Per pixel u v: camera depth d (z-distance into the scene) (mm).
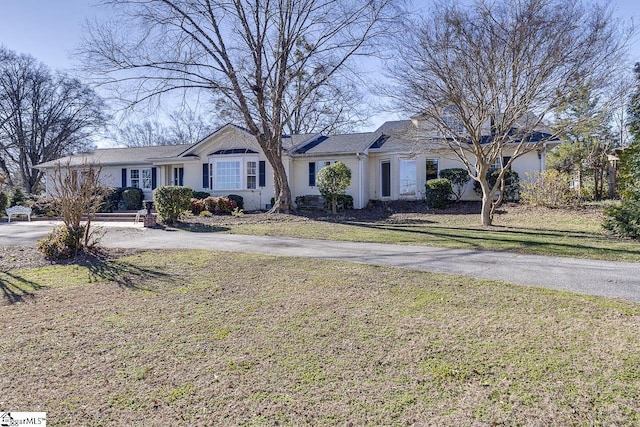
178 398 2791
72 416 2592
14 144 33125
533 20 9852
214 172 20391
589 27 9703
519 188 17203
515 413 2533
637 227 9406
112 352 3561
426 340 3693
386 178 20203
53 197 8961
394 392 2816
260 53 16141
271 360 3348
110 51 14562
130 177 23109
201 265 7176
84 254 8258
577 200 15117
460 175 18047
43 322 4355
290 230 12156
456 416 2518
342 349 3535
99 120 35938
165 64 15250
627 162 10500
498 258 7516
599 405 2596
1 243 10266
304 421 2502
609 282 5637
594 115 10328
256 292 5395
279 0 15664
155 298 5211
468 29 10336
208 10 15188
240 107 16344
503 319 4195
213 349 3586
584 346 3486
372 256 7891
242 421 2516
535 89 10344
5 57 32000
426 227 12609
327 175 17234
